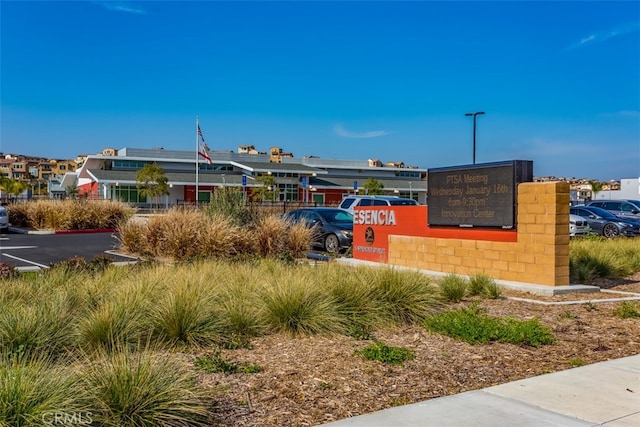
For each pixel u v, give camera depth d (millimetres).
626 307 9195
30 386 4211
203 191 69500
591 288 11211
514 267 11891
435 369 6293
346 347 7062
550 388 5656
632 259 14930
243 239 16297
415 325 8344
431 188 14109
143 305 7199
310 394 5395
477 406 5133
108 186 64625
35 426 3979
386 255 15641
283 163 80250
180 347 6738
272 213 19359
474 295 10773
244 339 7262
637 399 5367
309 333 7562
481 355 6867
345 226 19906
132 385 4555
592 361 6723
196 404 4738
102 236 25656
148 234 16656
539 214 11367
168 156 76312
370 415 4887
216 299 8148
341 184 79000
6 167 152750
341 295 8383
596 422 4793
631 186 53438
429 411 4992
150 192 63344
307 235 17625
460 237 13336
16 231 29141
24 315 6410
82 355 6074
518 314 9094
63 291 7895
